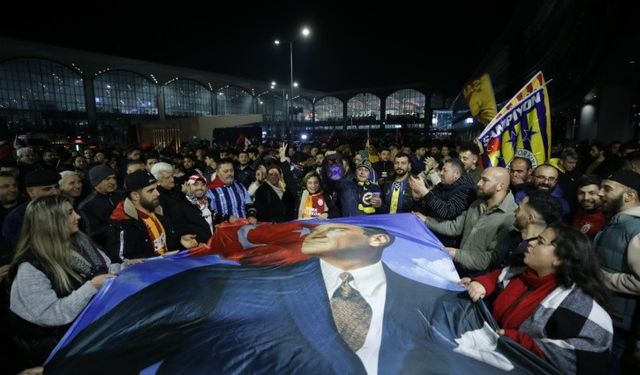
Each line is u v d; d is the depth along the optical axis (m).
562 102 19.84
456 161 3.51
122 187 6.84
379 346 1.64
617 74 14.83
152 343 1.63
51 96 37.88
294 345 1.60
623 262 2.29
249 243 2.46
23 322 2.04
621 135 16.67
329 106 78.19
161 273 2.03
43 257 2.05
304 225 2.82
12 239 3.13
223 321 1.73
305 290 1.89
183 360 1.54
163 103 48.59
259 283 1.95
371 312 1.82
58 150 10.27
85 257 2.35
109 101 43.19
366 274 2.08
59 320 1.96
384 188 5.04
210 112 55.88
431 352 1.64
